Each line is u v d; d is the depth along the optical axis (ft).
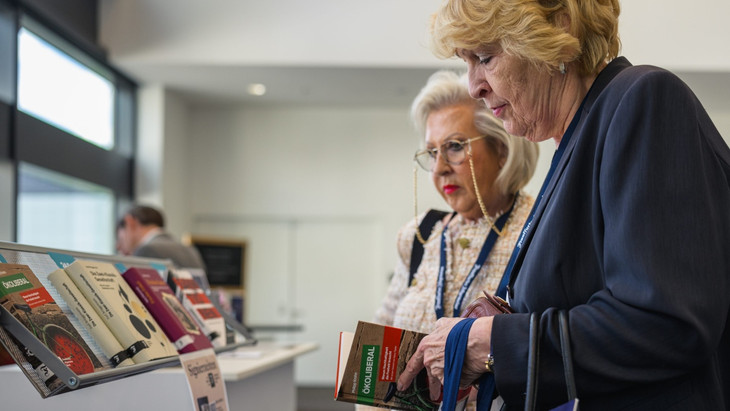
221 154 34.09
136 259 6.38
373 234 34.17
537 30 3.67
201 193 33.88
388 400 4.11
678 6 19.92
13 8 20.71
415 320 6.22
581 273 3.47
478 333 3.59
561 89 3.91
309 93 31.40
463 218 6.42
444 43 3.98
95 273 4.98
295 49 26.61
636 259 3.12
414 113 6.63
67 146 24.20
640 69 3.50
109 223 28.96
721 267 3.12
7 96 20.54
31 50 22.16
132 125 29.81
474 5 3.81
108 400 5.83
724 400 3.37
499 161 6.27
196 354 5.51
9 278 4.26
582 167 3.53
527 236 3.79
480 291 5.95
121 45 26.61
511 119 4.10
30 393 5.65
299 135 34.24
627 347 3.12
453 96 6.32
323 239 34.19
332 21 26.68
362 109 34.30
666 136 3.22
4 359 5.76
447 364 3.66
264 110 34.30
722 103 7.60
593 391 3.22
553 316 3.35
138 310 5.22
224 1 26.81
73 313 4.63
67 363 4.12
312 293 34.01
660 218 3.13
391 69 27.02
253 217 34.12
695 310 3.01
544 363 3.33
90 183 26.02
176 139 31.94
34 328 4.12
